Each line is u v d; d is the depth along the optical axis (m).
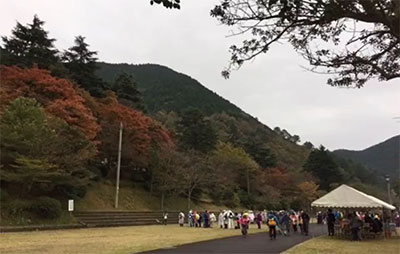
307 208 72.06
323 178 88.50
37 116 29.78
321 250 17.67
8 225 26.36
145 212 42.69
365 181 111.50
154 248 17.11
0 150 28.81
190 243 19.91
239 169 66.06
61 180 31.59
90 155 34.12
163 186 47.34
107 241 20.08
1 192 29.11
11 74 36.06
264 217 46.44
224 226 36.12
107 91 52.16
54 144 29.86
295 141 152.12
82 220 33.41
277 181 73.00
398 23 5.80
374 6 5.86
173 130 68.25
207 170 53.66
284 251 16.86
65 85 37.12
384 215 28.89
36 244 18.03
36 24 46.31
